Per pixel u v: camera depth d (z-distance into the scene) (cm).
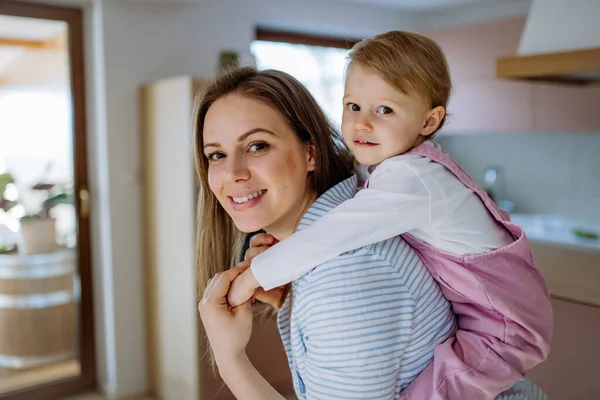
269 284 91
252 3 389
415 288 88
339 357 83
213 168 97
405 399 91
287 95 98
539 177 443
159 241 335
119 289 343
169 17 351
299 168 97
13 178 314
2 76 306
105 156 332
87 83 335
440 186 90
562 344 143
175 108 310
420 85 92
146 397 350
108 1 326
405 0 437
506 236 97
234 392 103
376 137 95
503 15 440
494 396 92
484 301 91
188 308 314
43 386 336
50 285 333
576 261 232
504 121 408
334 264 85
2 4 303
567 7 258
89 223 344
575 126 367
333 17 434
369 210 88
